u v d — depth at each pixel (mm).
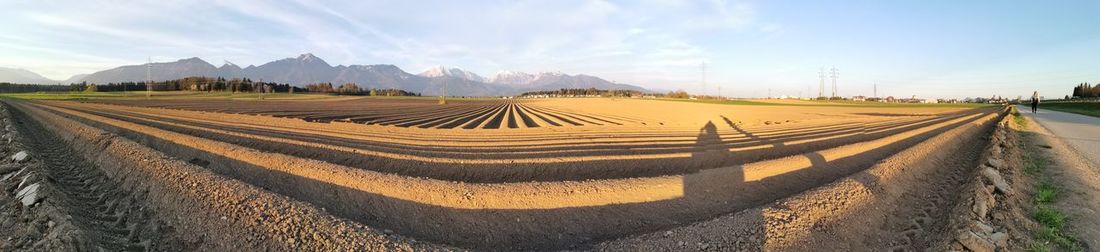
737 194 9070
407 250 5879
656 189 8852
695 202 8484
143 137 16656
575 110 53812
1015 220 6598
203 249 6051
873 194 8133
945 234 6262
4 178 9539
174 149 13742
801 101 132000
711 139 18719
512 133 21500
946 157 13344
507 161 12234
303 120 29328
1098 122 25375
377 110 48625
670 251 5914
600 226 7383
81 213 7539
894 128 25359
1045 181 8875
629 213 7863
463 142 17438
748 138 19125
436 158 12766
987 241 5539
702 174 10070
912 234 6633
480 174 11180
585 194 8430
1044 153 12500
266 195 7547
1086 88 126188
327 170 9922
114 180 9672
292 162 10656
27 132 19812
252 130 21000
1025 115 34594
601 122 30938
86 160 12086
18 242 5965
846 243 6188
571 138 19172
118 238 6523
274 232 6180
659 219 7691
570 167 11766
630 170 11703
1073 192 8039
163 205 7520
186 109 42500
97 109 40188
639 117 37469
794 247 5922
